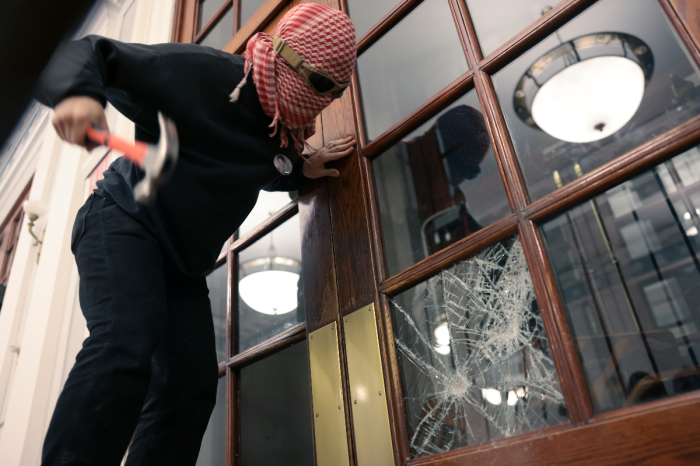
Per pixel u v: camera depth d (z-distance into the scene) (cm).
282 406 128
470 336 94
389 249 113
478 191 101
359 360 106
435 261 100
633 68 87
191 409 104
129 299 85
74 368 79
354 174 124
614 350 75
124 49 85
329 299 118
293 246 143
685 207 74
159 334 88
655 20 85
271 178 107
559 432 73
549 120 95
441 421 93
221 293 167
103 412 75
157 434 100
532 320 85
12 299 330
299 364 128
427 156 114
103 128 74
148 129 95
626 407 71
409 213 113
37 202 311
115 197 96
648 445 65
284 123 103
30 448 221
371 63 140
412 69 128
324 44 97
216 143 96
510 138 99
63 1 20
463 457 83
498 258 92
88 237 93
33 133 432
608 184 81
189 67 94
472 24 117
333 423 106
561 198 85
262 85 98
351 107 135
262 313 146
